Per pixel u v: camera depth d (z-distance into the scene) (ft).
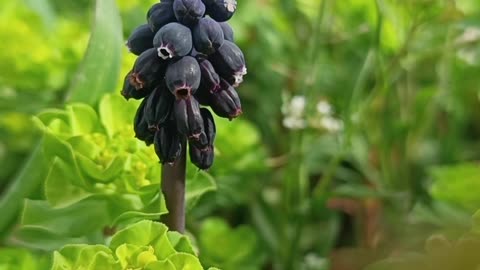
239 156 0.94
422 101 1.07
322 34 1.05
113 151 0.74
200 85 0.63
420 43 1.06
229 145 0.93
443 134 1.14
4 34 0.98
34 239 0.76
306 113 0.98
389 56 1.04
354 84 1.03
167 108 0.63
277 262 0.97
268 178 1.03
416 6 0.96
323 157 1.08
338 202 1.01
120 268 0.64
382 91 0.97
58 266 0.64
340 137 1.03
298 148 0.98
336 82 1.10
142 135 0.65
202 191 0.74
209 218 1.00
